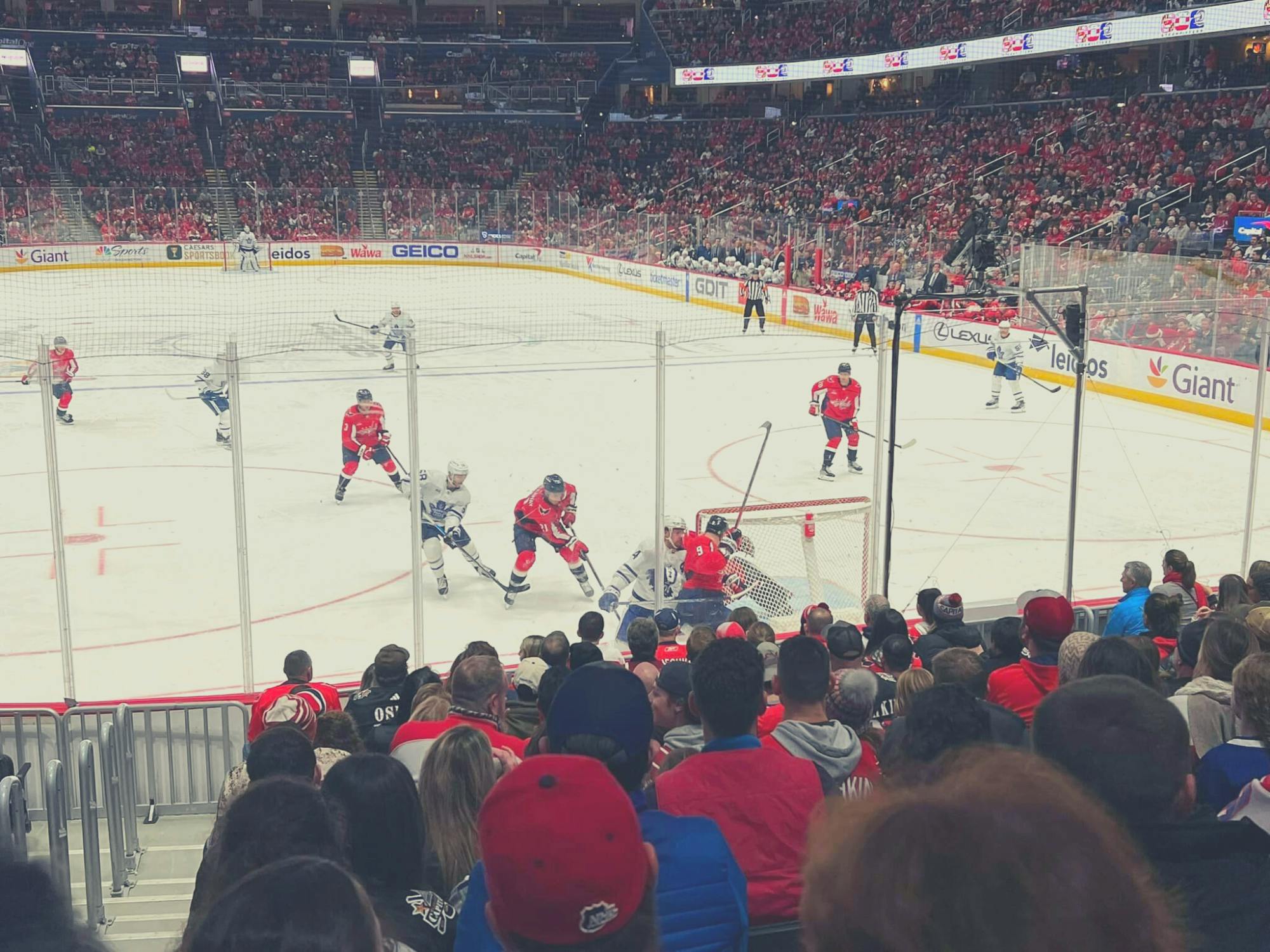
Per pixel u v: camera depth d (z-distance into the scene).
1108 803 2.07
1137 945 1.00
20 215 36.44
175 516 13.41
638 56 48.97
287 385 21.00
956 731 2.95
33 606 10.80
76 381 21.20
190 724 7.29
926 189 35.94
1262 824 2.82
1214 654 4.43
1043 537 12.81
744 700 3.12
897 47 37.41
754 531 10.32
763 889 3.02
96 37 47.16
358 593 11.21
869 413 18.89
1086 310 8.68
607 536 12.88
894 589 11.20
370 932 1.39
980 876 1.00
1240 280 18.20
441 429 17.69
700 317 29.73
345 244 40.22
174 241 38.62
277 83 48.00
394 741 4.56
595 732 2.67
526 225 39.28
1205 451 16.48
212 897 2.38
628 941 1.72
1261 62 33.25
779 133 43.66
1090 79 35.66
